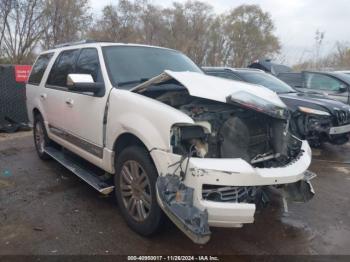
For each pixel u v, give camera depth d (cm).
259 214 405
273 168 316
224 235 357
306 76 1026
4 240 338
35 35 1930
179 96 349
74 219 383
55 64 539
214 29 2988
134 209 352
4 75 831
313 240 356
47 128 549
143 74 420
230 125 313
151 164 326
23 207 412
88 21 2173
